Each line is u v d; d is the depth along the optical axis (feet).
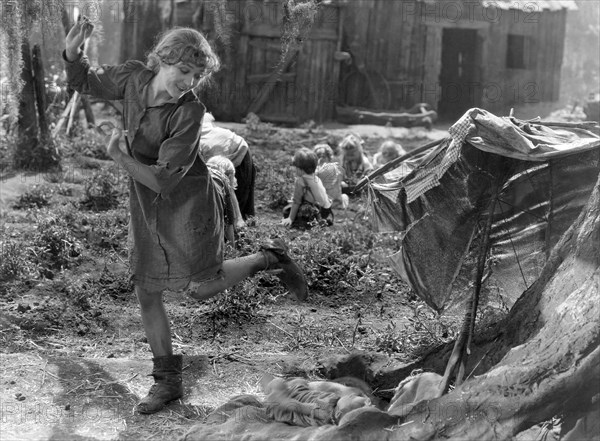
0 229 31.58
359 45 72.49
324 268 29.07
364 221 35.50
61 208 34.78
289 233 33.47
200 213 17.30
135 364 19.75
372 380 19.77
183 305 25.98
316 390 16.81
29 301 25.25
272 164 48.32
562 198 18.79
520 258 19.88
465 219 19.21
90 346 22.57
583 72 93.04
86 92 17.67
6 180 41.27
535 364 14.23
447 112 78.59
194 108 16.99
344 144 44.57
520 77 77.97
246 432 15.60
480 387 14.56
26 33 28.27
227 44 28.53
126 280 27.22
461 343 17.75
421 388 17.17
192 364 20.10
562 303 15.20
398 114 70.90
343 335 24.06
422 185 18.25
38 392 18.11
